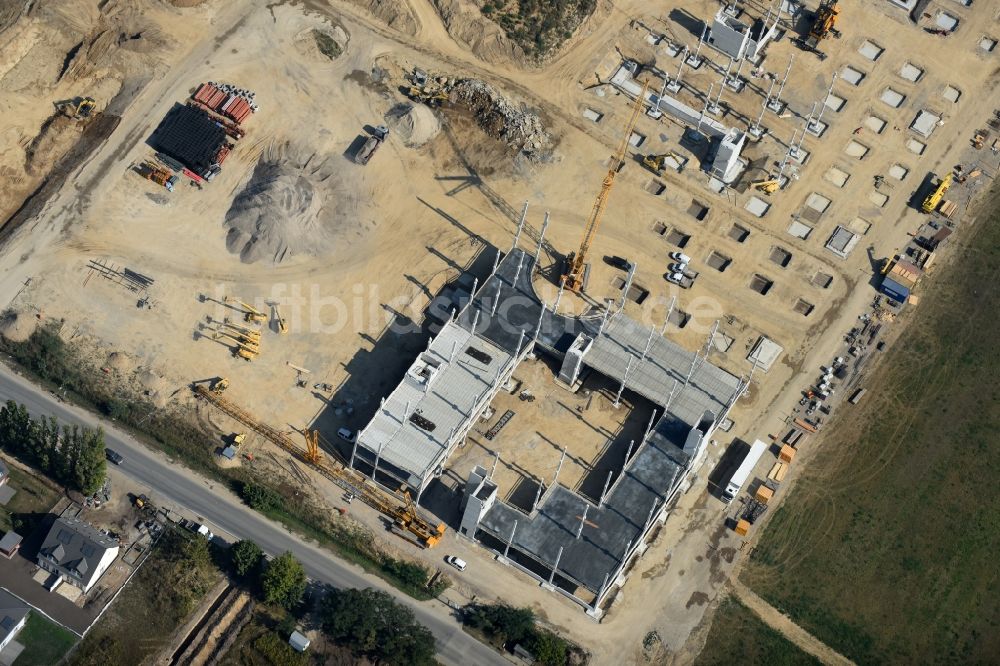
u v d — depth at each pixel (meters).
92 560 173.38
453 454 193.25
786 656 181.25
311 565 181.38
